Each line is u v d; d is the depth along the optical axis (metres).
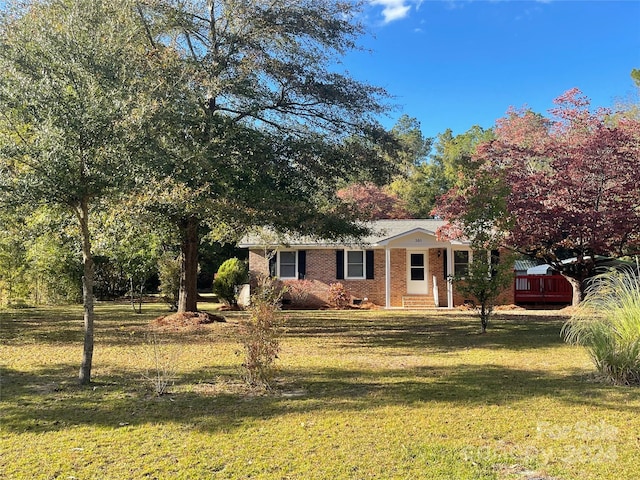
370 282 23.19
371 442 4.85
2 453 4.61
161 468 4.26
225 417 5.68
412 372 8.18
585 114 17.11
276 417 5.68
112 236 9.73
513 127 18.88
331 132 14.59
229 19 12.98
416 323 16.12
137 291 27.95
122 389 7.03
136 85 7.90
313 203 14.91
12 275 19.64
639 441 4.81
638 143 16.06
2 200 6.38
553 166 16.39
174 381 7.53
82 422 5.54
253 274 23.25
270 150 13.70
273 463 4.36
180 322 14.34
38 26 6.61
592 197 16.02
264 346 7.07
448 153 46.03
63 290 24.08
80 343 11.52
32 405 6.21
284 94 13.98
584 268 17.55
